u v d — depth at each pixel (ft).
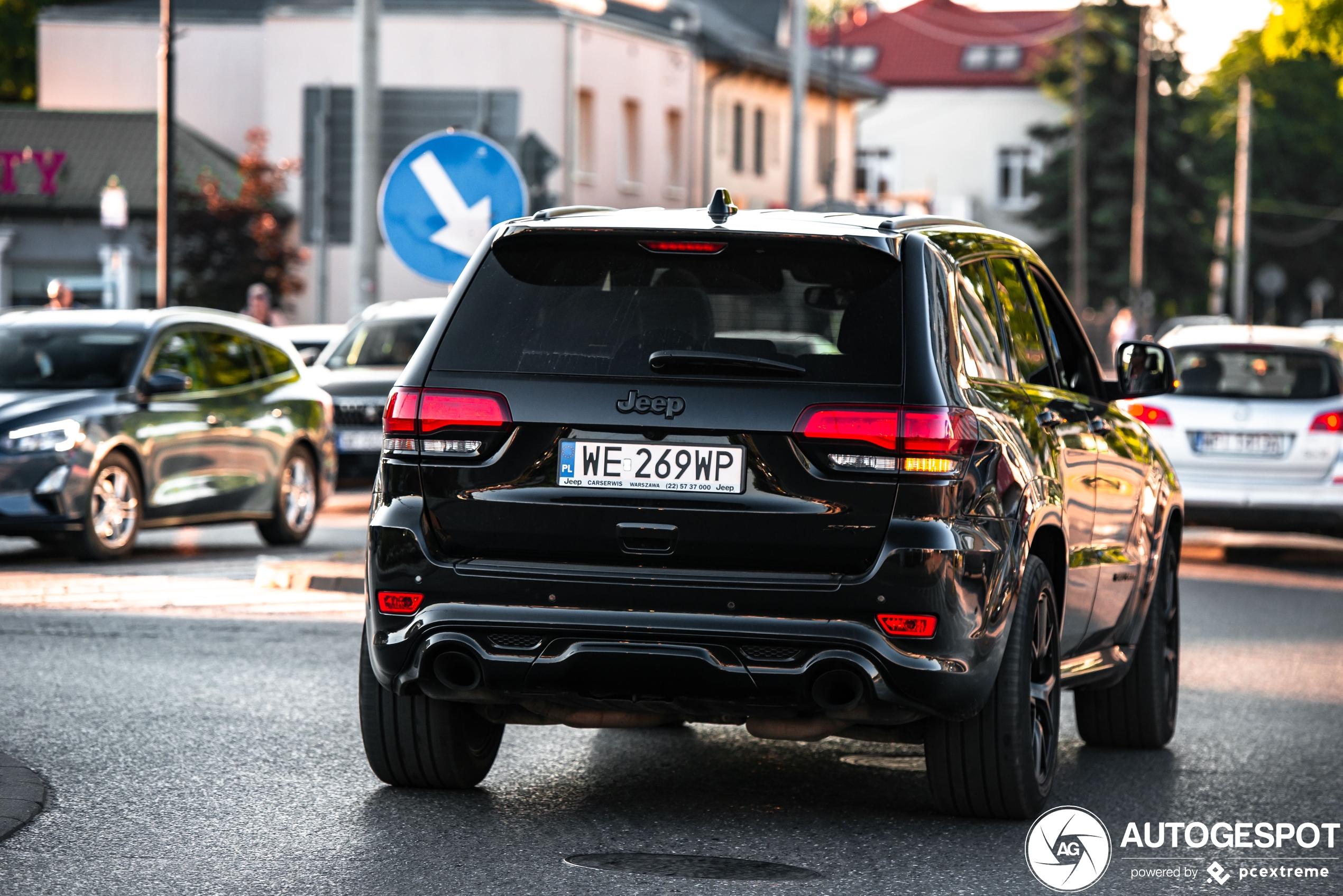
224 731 45.73
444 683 35.55
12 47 333.01
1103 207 425.69
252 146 253.44
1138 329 343.05
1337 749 47.80
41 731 45.27
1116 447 44.86
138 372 86.38
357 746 44.24
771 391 34.50
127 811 37.22
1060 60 438.40
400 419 35.86
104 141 272.92
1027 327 42.16
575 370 35.19
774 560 34.47
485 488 35.37
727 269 35.60
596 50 279.28
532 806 38.55
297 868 32.96
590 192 279.08
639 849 34.86
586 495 34.91
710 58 315.58
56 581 75.66
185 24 297.12
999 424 36.76
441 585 35.35
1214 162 488.85
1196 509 96.27
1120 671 46.01
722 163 324.80
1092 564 42.47
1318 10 172.76
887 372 34.58
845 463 34.24
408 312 122.83
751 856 34.47
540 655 35.01
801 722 36.65
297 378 97.96
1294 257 504.43
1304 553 103.04
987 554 35.01
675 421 34.58
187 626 63.77
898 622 34.09
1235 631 70.38
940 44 529.45
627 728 43.78
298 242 268.21
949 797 37.52
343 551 84.38
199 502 88.94
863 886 32.32
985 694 35.35
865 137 525.75
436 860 33.68
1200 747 48.14
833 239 35.32
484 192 71.97
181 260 249.14
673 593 34.42
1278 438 95.50
